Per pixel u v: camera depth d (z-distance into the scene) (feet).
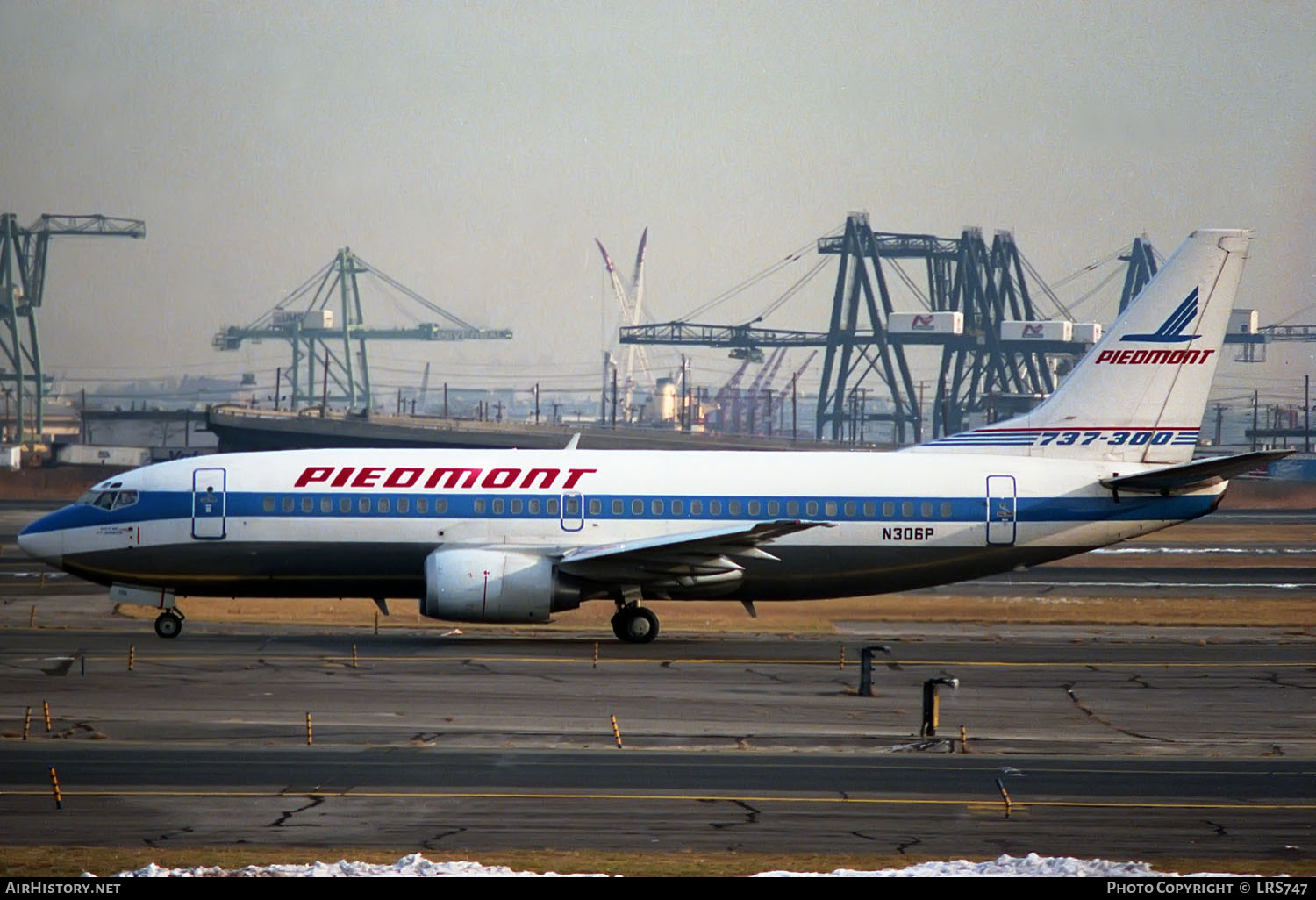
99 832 278.67
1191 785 335.26
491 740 378.94
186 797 308.81
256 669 494.18
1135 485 609.42
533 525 587.27
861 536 603.26
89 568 582.35
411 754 357.61
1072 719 427.74
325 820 290.97
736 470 606.55
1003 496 609.01
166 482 588.09
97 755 351.87
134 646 556.51
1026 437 627.46
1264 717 435.53
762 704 442.91
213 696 438.81
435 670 497.46
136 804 302.04
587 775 336.08
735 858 265.34
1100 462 624.18
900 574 610.24
